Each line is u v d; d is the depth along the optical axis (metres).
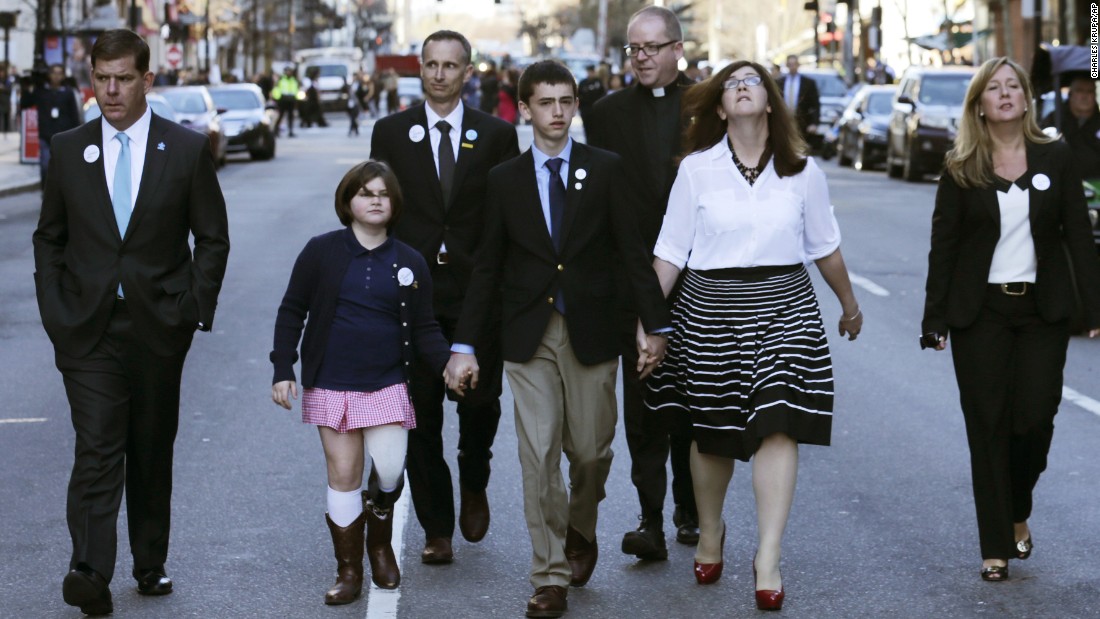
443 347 16.23
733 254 15.70
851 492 20.50
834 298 38.59
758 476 15.63
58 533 18.45
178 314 15.60
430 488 17.38
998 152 16.89
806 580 16.70
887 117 85.69
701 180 15.86
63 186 15.65
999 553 16.61
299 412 25.48
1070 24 97.06
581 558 16.53
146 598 16.08
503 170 15.93
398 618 15.45
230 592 16.27
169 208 15.64
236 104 95.06
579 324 15.74
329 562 17.39
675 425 16.34
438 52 17.52
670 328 15.87
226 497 20.14
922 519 19.14
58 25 133.25
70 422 24.73
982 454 16.77
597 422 15.97
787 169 15.73
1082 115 33.06
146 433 15.84
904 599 16.00
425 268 16.23
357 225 16.02
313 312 16.03
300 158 95.31
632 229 15.86
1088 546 17.91
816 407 15.36
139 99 15.66
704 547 16.56
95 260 15.57
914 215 58.97
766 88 15.63
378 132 17.83
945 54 149.12
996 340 16.77
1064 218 16.80
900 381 28.42
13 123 121.81
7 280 41.03
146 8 165.00
